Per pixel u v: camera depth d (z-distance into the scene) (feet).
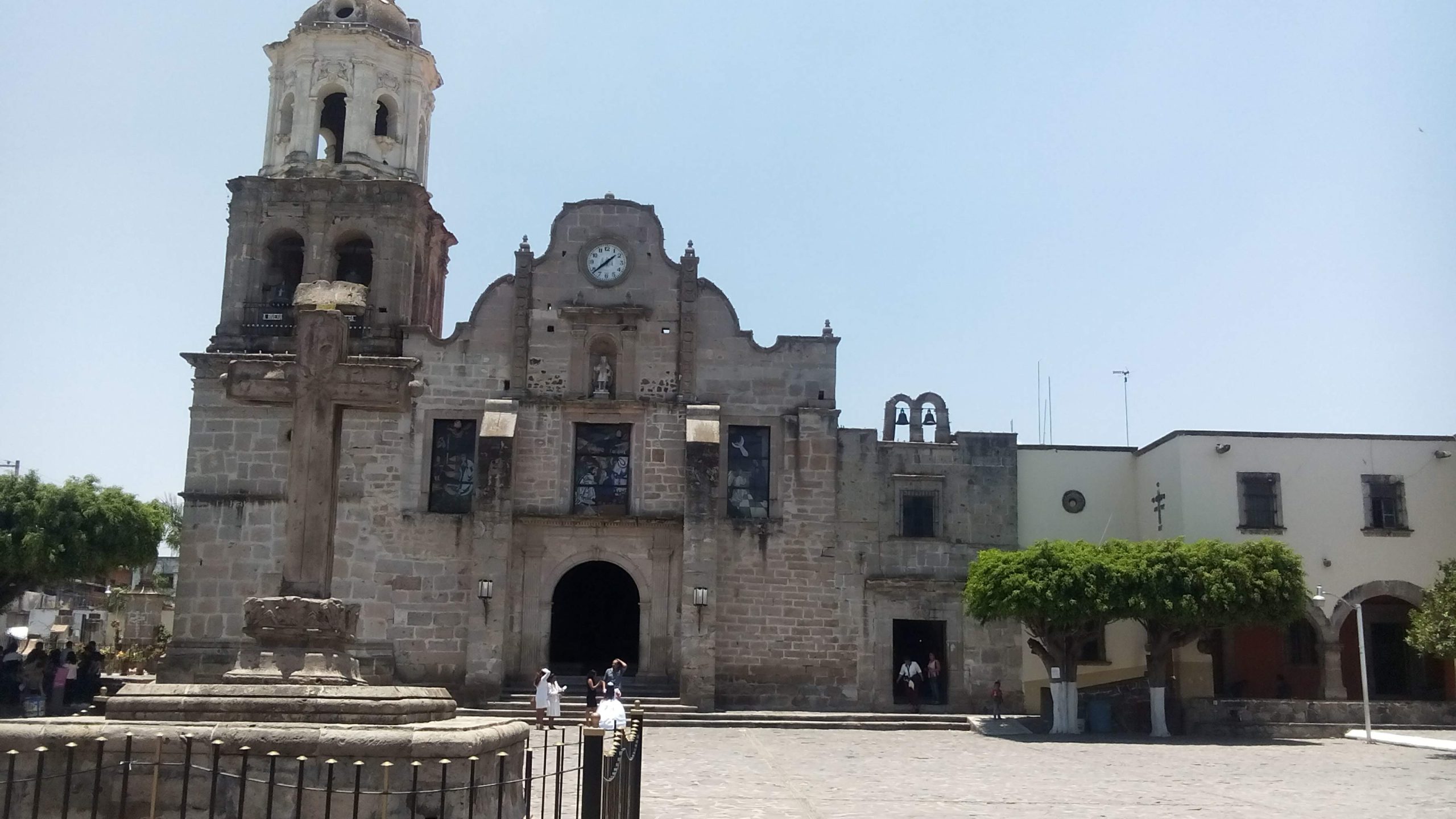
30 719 44.42
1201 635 120.47
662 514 132.46
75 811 40.60
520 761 47.39
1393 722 120.26
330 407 55.01
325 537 53.72
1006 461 138.00
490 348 135.54
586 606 146.20
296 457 54.34
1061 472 139.95
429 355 135.03
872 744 105.09
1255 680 134.92
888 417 139.44
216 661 126.82
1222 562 115.34
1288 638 135.44
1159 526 135.74
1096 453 140.67
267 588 128.06
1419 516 133.69
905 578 132.98
